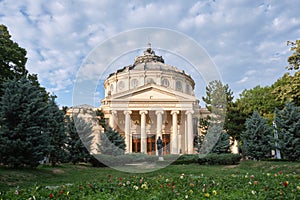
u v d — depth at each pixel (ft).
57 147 50.26
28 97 41.11
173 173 37.32
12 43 62.44
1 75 55.83
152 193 16.39
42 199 14.66
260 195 15.08
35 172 38.34
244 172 38.70
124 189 17.33
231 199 14.87
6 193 15.66
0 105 41.86
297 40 50.31
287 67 50.93
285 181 19.22
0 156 37.70
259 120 59.67
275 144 52.90
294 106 50.83
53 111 54.13
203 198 15.20
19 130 38.24
